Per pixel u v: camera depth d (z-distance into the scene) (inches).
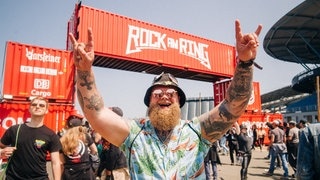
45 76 407.2
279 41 1541.6
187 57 650.8
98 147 220.1
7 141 123.6
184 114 1407.5
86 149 154.0
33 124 127.2
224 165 487.2
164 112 69.4
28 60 399.9
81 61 66.4
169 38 626.8
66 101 419.8
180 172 64.8
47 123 387.9
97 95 69.3
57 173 124.8
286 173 361.1
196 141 70.0
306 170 97.7
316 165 97.0
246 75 66.0
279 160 442.6
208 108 1379.2
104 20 526.9
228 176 371.9
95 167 175.3
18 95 383.6
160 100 73.1
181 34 652.1
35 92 396.2
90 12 508.4
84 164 149.7
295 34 1449.3
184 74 708.7
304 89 1742.1
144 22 589.6
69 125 165.3
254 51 63.9
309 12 1235.2
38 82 400.8
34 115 125.3
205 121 72.1
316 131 99.1
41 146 123.0
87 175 149.7
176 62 628.1
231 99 68.4
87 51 67.0
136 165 66.4
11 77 384.2
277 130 375.6
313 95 1529.3
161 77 77.2
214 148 325.4
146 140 68.4
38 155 121.8
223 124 70.5
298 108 1599.4
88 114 68.6
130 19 567.2
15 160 119.1
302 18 1290.6
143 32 582.9
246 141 319.6
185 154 67.3
